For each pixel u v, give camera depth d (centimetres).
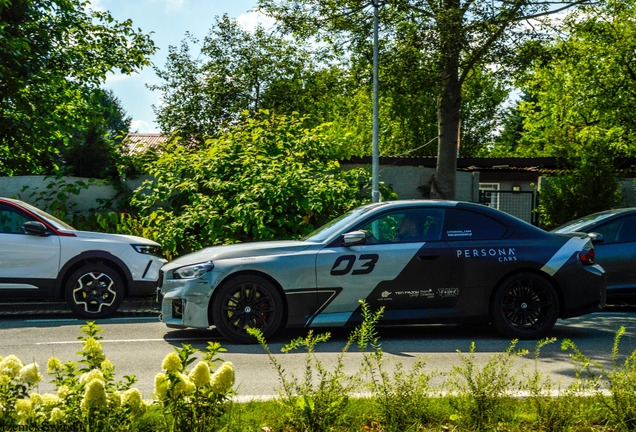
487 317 878
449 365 722
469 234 891
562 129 3869
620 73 3338
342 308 862
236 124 1777
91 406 371
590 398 492
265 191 1377
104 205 1611
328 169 1562
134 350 826
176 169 1512
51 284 1083
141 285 1111
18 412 381
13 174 2144
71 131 2228
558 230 1286
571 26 2189
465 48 1956
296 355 783
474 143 5481
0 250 1065
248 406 511
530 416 469
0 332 950
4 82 1820
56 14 2262
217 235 1366
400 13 2091
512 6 1919
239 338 852
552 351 809
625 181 2100
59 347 841
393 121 4984
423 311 869
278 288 860
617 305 1261
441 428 457
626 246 1186
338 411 440
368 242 874
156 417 451
